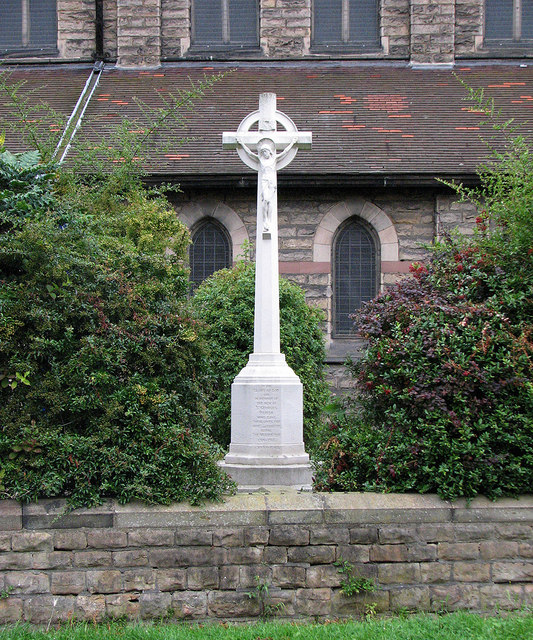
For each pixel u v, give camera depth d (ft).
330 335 50.42
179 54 59.72
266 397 28.78
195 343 21.86
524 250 23.06
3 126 45.80
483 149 50.08
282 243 50.44
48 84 58.13
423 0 58.44
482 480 20.06
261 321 29.89
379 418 22.72
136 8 59.36
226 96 55.98
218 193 50.24
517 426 20.25
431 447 20.21
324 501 19.70
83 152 41.63
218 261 51.06
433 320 21.65
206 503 19.57
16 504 19.15
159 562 18.97
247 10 60.18
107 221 32.55
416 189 50.11
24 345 20.35
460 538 19.52
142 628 17.72
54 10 60.80
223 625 18.47
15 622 18.38
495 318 21.20
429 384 20.72
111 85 57.36
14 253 20.89
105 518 19.06
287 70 58.95
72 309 20.65
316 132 51.93
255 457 28.27
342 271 51.26
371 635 16.90
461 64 58.80
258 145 31.09
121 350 20.59
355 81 57.36
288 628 17.63
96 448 19.56
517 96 55.11
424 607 19.22
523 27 59.57
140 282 22.65
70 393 19.88
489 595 19.34
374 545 19.38
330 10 59.77
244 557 19.13
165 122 51.93
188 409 21.63
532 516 19.69
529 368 20.38
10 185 24.91
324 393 41.73
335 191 50.37
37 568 18.85
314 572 19.19
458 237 29.12
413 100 55.06
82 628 17.83
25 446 19.38
